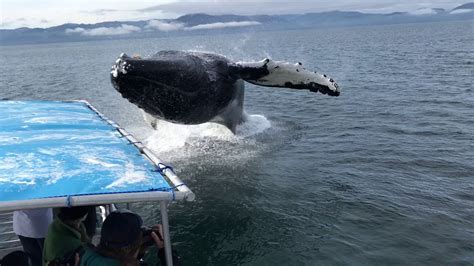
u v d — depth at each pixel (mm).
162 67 10422
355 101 24969
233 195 11812
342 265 8445
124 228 4867
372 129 18250
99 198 4691
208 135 17219
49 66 77625
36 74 58375
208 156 15016
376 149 15336
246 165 14125
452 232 9508
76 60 96438
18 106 9828
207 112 12836
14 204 4441
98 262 4812
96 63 79250
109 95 32688
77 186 4926
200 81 11773
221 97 13141
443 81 31297
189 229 10023
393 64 46969
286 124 19922
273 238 9531
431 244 9062
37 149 6367
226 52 83062
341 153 15023
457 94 25547
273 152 15383
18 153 6121
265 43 133250
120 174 5383
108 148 6664
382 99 25203
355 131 18031
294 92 29438
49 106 10055
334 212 10570
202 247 9281
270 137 17312
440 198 11180
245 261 8727
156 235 5367
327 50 81688
